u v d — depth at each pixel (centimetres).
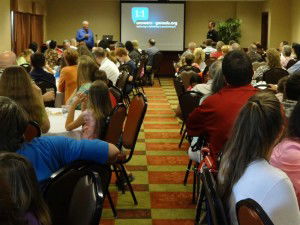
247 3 1516
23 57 838
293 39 1402
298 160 200
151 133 653
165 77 1522
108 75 698
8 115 197
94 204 155
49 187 196
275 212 158
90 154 224
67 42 1059
